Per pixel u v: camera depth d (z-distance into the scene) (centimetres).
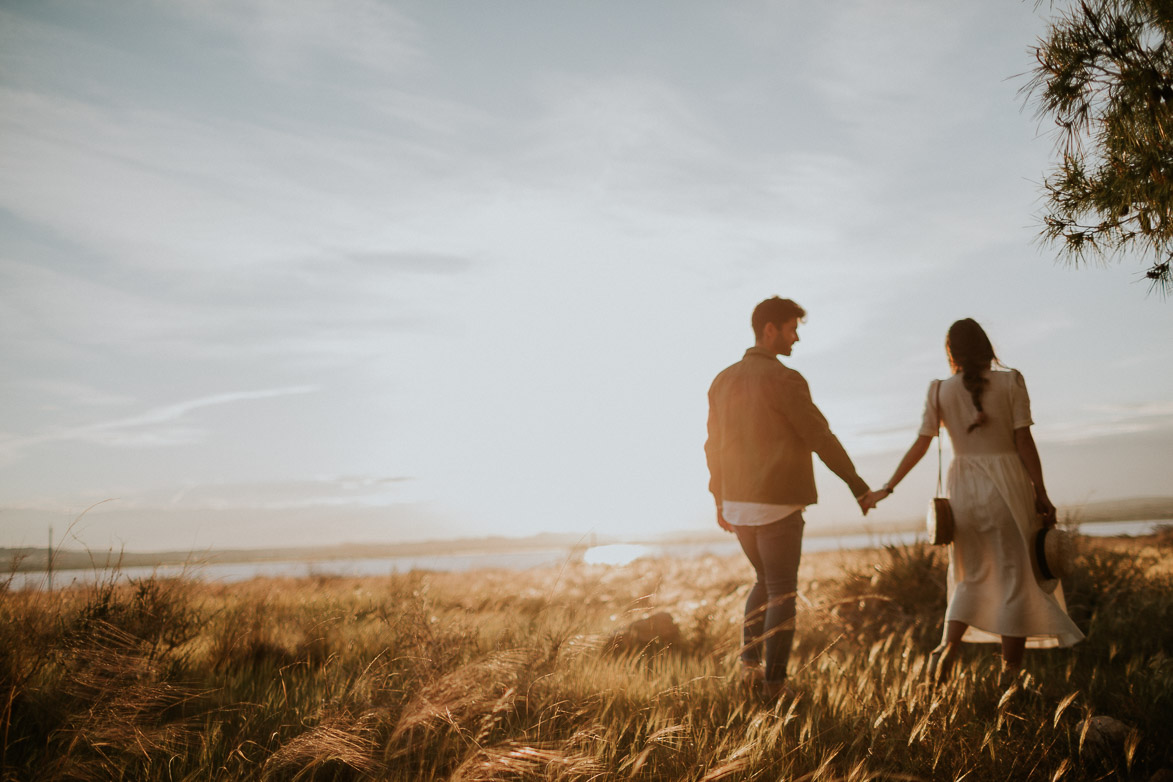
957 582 401
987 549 389
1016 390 392
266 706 307
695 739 272
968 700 319
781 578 378
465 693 266
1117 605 529
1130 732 272
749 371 410
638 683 349
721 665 431
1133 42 365
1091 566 577
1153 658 370
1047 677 377
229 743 269
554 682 317
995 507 384
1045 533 372
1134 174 372
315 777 254
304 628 462
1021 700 330
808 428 387
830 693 335
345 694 295
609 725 293
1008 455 393
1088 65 378
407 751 250
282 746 233
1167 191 354
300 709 301
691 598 782
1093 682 341
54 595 327
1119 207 375
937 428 415
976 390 395
